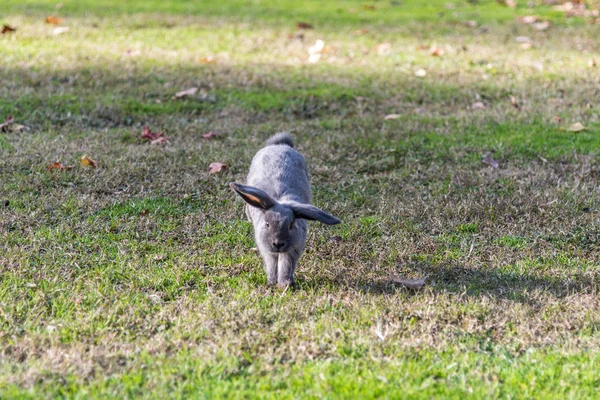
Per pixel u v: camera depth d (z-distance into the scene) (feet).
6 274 28.09
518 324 25.70
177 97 48.34
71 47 57.31
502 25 67.41
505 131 43.93
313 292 27.68
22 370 22.12
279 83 51.24
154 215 33.86
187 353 23.31
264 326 25.23
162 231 32.58
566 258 30.83
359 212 34.94
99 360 22.72
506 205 35.14
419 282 28.37
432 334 24.88
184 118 45.91
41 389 21.13
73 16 67.00
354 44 60.80
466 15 71.10
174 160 39.52
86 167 38.11
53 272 28.50
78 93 48.34
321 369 22.29
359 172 39.45
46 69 52.19
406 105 48.47
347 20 68.64
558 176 38.55
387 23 67.87
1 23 63.41
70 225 32.58
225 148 41.45
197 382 21.66
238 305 26.43
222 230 32.94
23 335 24.38
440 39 62.69
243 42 60.54
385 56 57.98
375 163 39.88
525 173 38.81
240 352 23.43
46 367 22.21
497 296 27.68
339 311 26.25
